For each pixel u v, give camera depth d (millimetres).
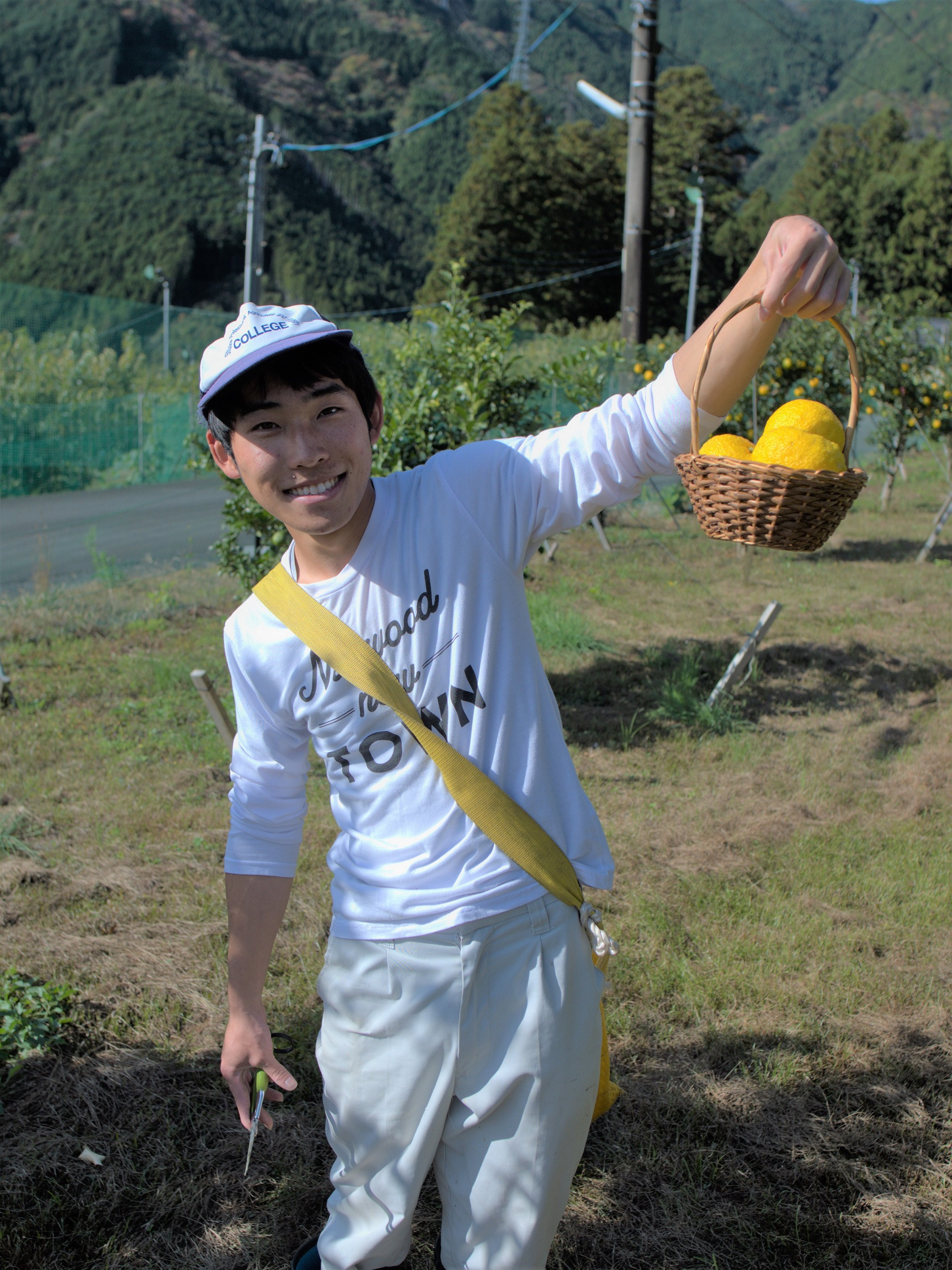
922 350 12961
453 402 6691
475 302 7188
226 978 3453
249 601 1634
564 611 8195
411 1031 1531
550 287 53625
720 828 4586
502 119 54250
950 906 3875
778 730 5906
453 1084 1541
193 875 4184
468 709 1516
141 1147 2729
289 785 1755
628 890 4012
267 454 1424
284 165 17625
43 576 8883
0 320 23766
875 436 14234
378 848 1574
